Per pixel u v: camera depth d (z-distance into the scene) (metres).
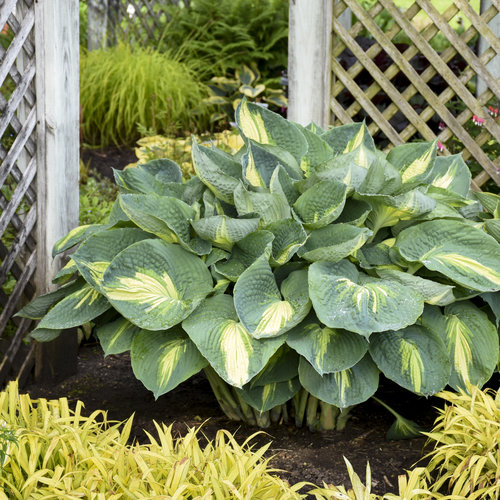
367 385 2.44
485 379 2.50
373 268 2.54
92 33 7.30
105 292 2.38
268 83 7.15
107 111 6.62
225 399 2.76
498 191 4.08
